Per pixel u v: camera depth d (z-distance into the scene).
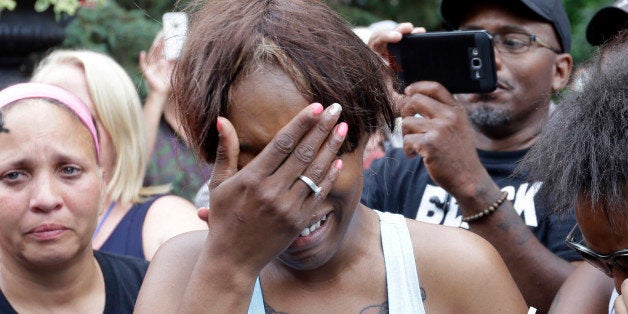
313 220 1.64
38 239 2.21
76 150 2.27
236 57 1.56
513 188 2.87
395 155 3.09
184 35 1.80
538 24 3.01
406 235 1.83
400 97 1.94
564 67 3.11
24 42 4.05
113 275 2.43
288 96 1.54
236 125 1.57
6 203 2.21
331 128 1.54
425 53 2.64
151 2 6.93
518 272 2.58
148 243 2.86
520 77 2.97
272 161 1.53
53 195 2.21
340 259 1.78
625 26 2.85
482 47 2.59
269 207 1.55
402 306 1.77
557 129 1.84
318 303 1.78
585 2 8.08
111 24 5.64
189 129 1.66
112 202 2.94
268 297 1.79
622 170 1.66
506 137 3.02
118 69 3.11
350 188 1.65
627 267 1.76
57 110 2.28
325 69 1.58
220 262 1.60
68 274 2.30
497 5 3.02
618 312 1.72
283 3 1.64
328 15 1.67
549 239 2.74
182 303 1.62
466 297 1.80
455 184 2.60
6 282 2.29
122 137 2.98
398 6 9.22
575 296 2.12
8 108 2.25
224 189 1.57
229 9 1.65
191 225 2.92
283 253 1.71
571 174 1.74
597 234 1.76
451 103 2.62
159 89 3.85
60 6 4.01
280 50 1.55
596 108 1.74
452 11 3.17
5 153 2.21
